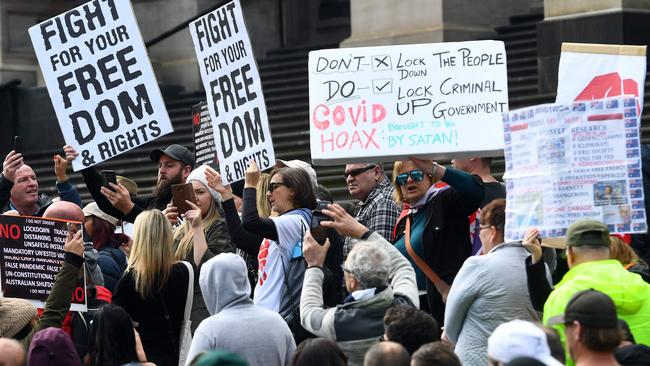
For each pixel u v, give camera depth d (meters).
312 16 30.02
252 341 11.01
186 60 27.67
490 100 12.55
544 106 10.95
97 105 14.52
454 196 12.22
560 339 9.21
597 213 10.91
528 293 10.84
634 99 10.91
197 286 12.86
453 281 11.52
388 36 25.30
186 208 13.75
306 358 9.72
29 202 14.97
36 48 14.58
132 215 14.23
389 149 12.56
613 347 9.00
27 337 11.80
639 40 21.08
